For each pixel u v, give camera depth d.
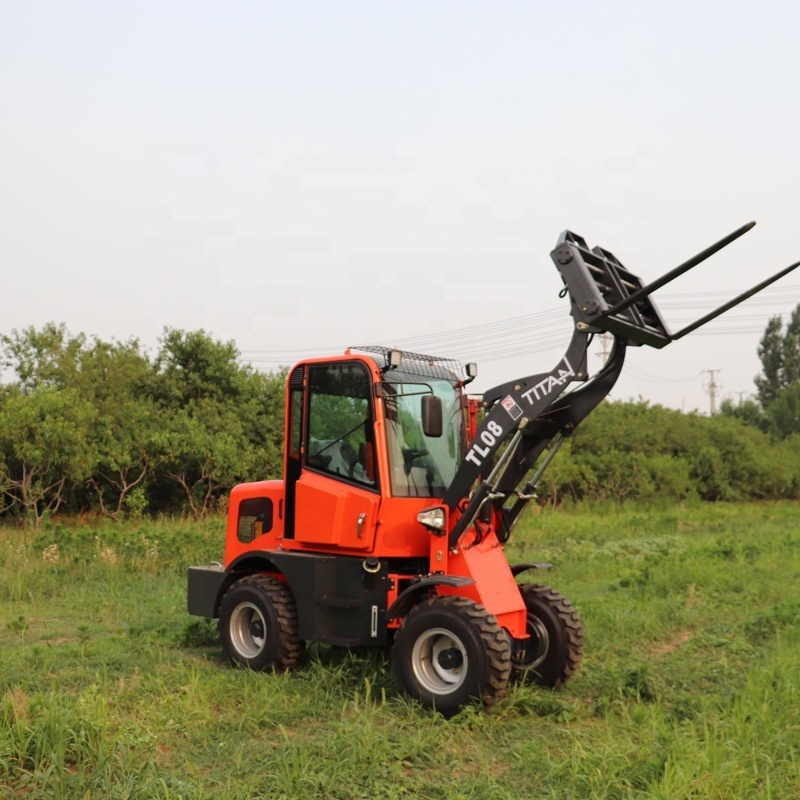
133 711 5.91
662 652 8.38
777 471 36.69
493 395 6.77
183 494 21.27
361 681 6.88
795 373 61.62
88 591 11.05
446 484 7.36
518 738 5.72
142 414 20.25
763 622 9.22
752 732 5.43
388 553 6.89
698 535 20.02
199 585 8.14
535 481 7.07
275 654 7.16
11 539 13.71
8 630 8.88
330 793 4.72
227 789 4.58
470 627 6.12
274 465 21.83
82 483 19.03
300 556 7.20
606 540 18.44
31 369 21.14
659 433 33.88
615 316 6.23
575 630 6.97
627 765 5.02
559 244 6.50
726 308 6.38
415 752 5.31
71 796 4.50
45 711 5.23
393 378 7.20
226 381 23.05
